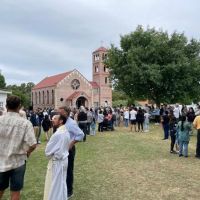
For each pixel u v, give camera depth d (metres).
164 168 13.20
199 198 9.09
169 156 16.25
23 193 9.55
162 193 9.57
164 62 45.53
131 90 47.38
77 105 82.88
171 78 45.31
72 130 8.10
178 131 16.42
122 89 47.72
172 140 17.23
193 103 49.59
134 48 45.41
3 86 97.81
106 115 31.50
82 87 85.25
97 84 90.44
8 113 6.38
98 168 13.18
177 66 43.78
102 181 11.01
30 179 11.29
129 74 45.34
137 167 13.40
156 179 11.27
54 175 7.04
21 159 6.32
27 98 96.56
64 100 83.69
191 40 48.72
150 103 54.94
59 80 83.81
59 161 7.08
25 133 6.29
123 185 10.48
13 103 6.36
